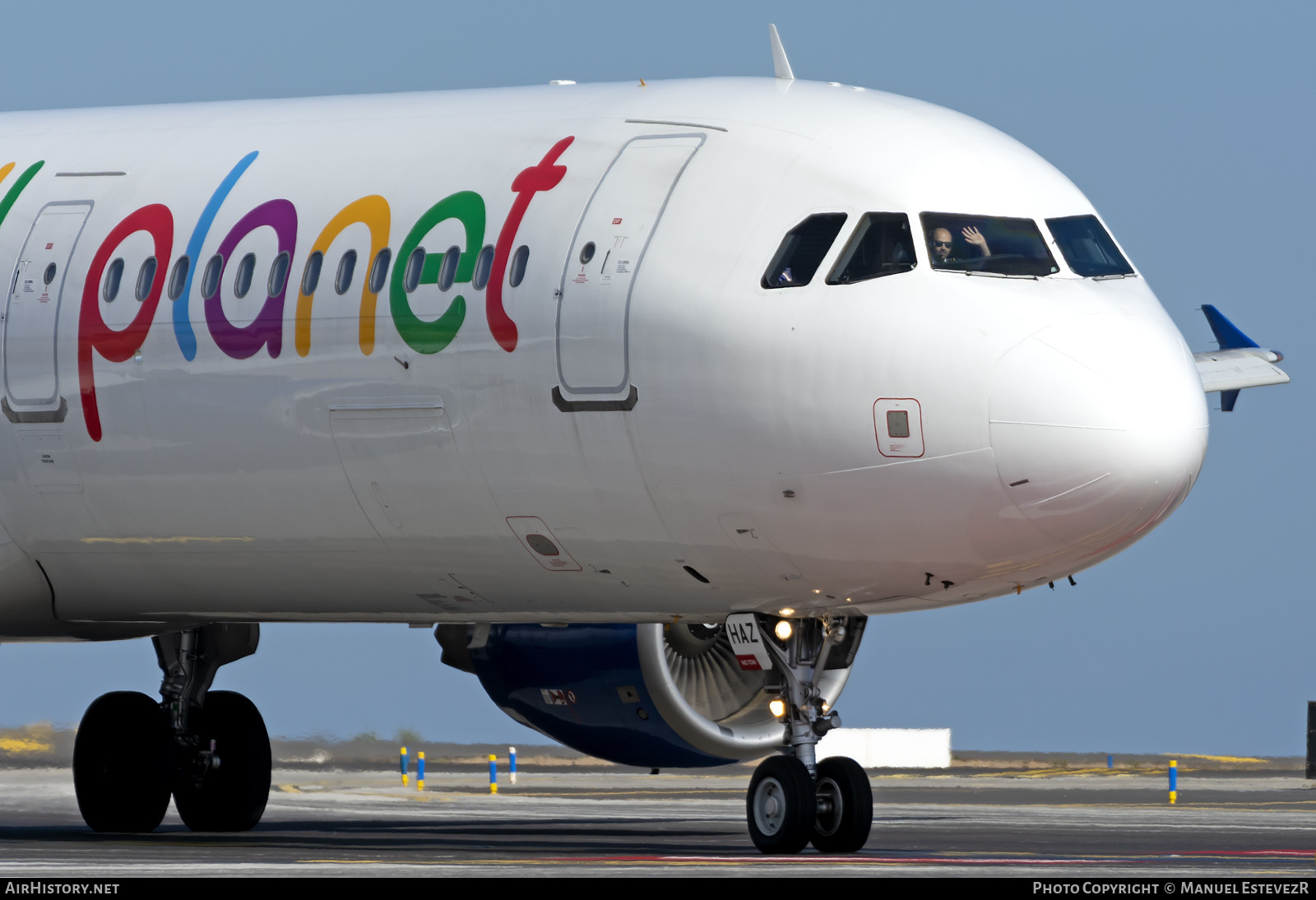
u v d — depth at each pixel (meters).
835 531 53.19
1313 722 161.75
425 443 56.41
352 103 63.34
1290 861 58.53
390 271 57.38
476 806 103.38
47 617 67.00
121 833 74.69
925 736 181.25
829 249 53.53
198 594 63.94
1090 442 51.22
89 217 63.09
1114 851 64.00
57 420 61.66
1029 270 54.03
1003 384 51.41
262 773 75.88
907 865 54.06
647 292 53.88
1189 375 53.34
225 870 51.75
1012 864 55.50
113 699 74.56
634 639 67.25
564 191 56.31
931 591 55.03
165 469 60.44
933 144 55.72
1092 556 53.78
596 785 144.50
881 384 51.91
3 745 120.38
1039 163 57.41
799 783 57.03
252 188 61.16
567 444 54.69
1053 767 190.38
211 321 59.47
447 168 58.50
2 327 62.56
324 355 57.69
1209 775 176.12
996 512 52.00
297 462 58.31
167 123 65.56
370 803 106.88
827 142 55.47
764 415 52.62
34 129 67.56
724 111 56.94
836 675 66.94
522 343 55.00
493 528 56.84
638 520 54.88
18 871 51.16
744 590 56.09
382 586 60.69
